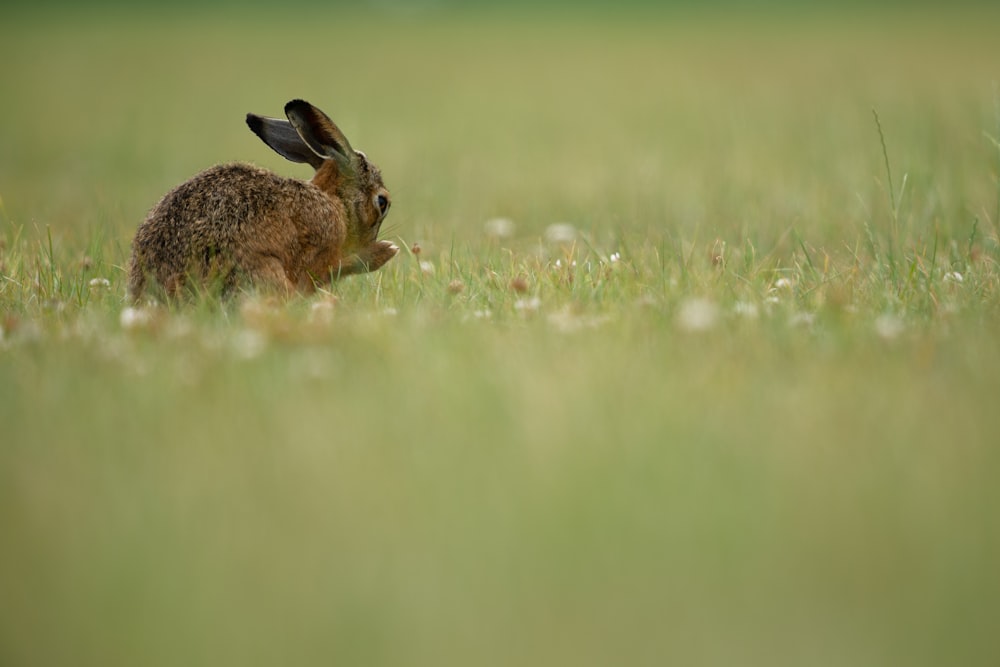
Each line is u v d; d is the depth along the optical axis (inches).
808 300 884.6
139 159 2306.8
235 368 709.9
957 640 451.8
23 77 4254.4
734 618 469.7
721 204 1453.0
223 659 451.8
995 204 1262.3
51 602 485.1
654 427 609.9
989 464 569.0
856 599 477.4
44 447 610.9
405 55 5211.6
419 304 874.8
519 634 464.4
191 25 7180.1
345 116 2888.8
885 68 3700.8
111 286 995.3
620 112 2957.7
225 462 590.9
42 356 743.7
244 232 910.4
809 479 560.4
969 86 2945.4
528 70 4431.6
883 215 1274.6
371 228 1062.4
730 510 534.9
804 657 446.3
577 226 1381.6
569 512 534.9
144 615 476.4
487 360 715.4
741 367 701.9
